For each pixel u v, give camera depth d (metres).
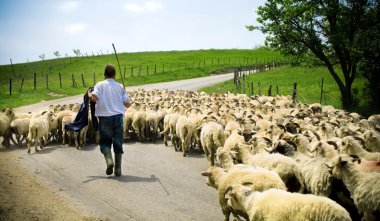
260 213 6.05
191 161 11.99
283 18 27.02
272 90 37.59
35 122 13.02
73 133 14.17
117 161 10.01
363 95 29.31
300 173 7.79
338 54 26.92
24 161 11.49
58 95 37.19
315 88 37.16
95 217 7.24
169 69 69.25
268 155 8.38
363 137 11.00
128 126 15.62
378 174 6.97
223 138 11.50
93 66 73.81
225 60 87.81
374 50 24.47
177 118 13.74
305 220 5.40
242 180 7.10
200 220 7.32
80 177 9.89
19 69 76.44
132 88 44.47
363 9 26.61
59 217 7.12
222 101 21.30
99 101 9.86
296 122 13.94
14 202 7.66
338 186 7.65
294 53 28.47
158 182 9.59
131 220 7.21
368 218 6.87
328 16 26.88
